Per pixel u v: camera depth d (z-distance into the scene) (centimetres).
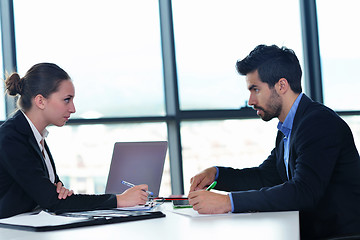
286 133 210
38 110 217
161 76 438
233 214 173
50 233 142
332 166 185
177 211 186
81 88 413
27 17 398
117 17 425
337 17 493
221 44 453
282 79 203
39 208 214
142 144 245
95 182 412
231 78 454
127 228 147
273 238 121
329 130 189
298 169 186
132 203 196
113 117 419
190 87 445
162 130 437
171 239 125
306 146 188
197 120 448
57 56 407
